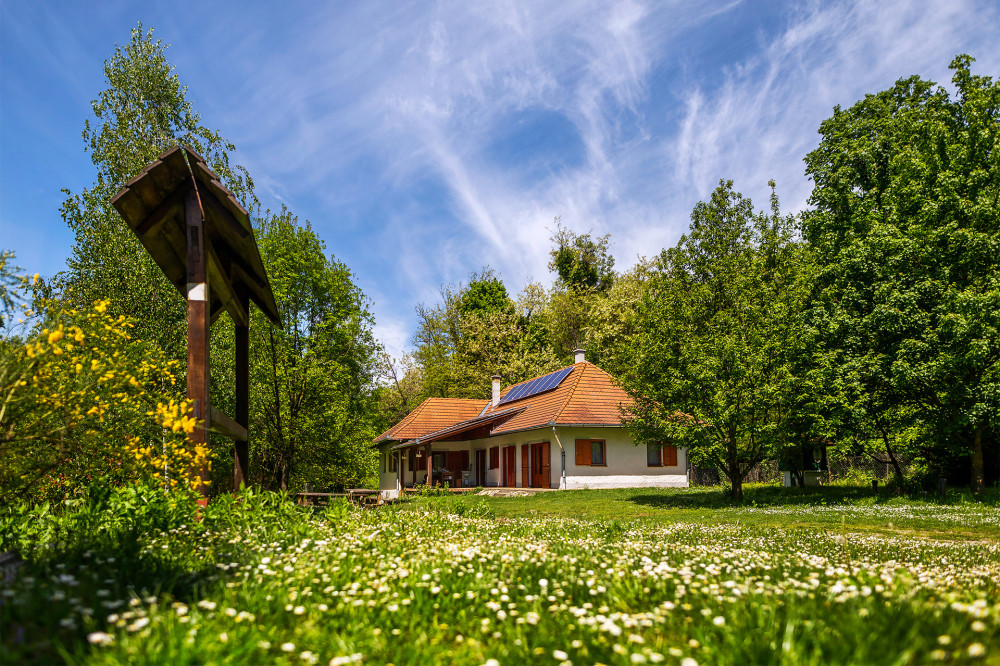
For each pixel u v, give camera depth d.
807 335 20.89
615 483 29.31
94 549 4.78
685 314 21.53
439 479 35.75
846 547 8.07
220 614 3.34
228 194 7.26
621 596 4.19
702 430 20.75
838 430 22.91
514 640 3.22
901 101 25.92
